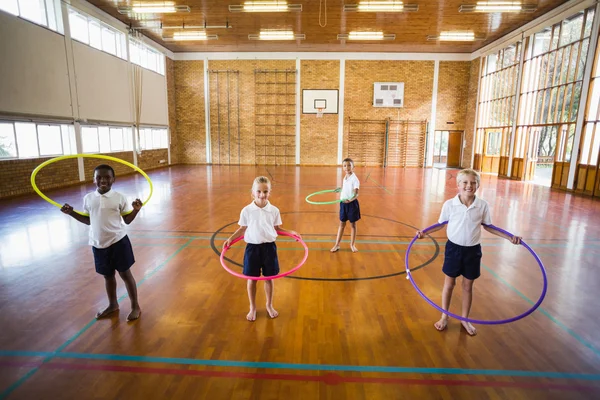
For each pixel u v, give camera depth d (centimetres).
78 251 437
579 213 695
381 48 1535
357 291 337
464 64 1582
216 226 569
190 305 304
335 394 200
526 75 1200
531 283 359
